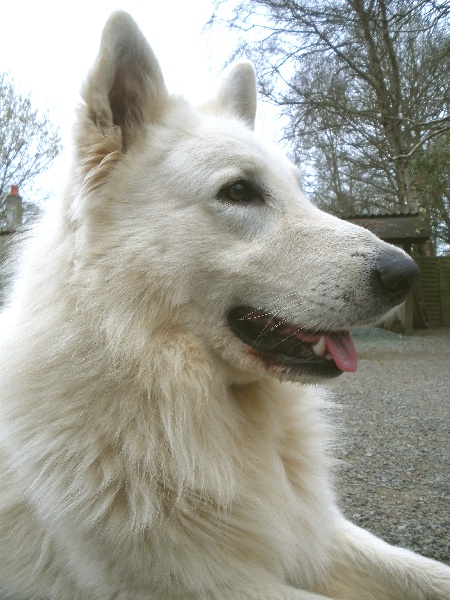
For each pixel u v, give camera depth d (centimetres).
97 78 44
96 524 38
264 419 46
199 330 44
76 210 44
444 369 202
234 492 41
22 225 55
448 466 80
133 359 40
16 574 46
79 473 39
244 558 40
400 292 43
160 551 37
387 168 439
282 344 45
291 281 44
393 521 58
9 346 43
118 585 39
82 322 41
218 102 59
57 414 40
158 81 49
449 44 278
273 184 47
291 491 45
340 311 43
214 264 44
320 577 45
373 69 370
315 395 52
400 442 95
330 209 556
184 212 44
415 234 309
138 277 43
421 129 368
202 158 45
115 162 45
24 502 44
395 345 277
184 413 41
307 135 407
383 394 150
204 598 38
